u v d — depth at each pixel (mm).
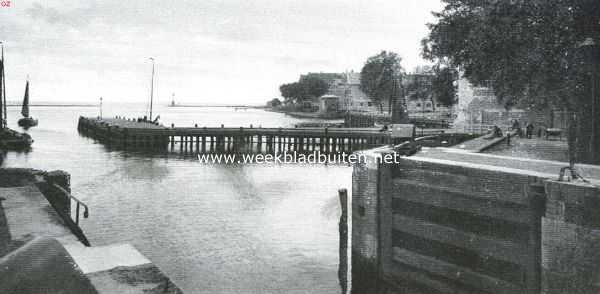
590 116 15633
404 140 20969
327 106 135875
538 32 19375
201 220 23297
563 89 19250
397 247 15734
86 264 6113
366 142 53844
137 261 6266
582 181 11023
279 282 16031
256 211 25328
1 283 2633
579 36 18734
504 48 20531
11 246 6902
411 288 15141
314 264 17812
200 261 17766
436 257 14492
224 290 15141
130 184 32250
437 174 14531
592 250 10383
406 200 15398
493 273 12914
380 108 110500
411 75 103875
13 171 11703
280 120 128500
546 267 11367
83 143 59500
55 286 2785
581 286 10625
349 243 20062
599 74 14984
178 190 30531
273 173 38906
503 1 19500
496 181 12773
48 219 8547
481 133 33125
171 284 5570
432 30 25438
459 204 13703
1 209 8570
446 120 66375
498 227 12836
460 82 47938
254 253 18672
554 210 11109
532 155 22219
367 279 16578
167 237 20516
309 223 23125
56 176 12141
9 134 52188
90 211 24438
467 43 23062
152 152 52094
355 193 17297
